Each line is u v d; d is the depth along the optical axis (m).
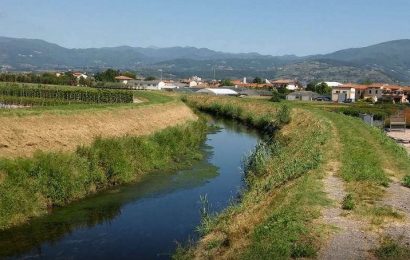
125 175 30.84
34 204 23.61
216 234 18.33
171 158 38.66
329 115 58.47
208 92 150.00
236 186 30.75
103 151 30.56
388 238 14.16
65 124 31.91
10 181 23.11
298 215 16.08
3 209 21.89
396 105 98.88
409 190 20.27
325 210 16.84
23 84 98.62
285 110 59.47
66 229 22.30
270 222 15.81
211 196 28.36
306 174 22.34
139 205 26.41
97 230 22.30
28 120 29.23
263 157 32.06
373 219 15.88
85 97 67.62
